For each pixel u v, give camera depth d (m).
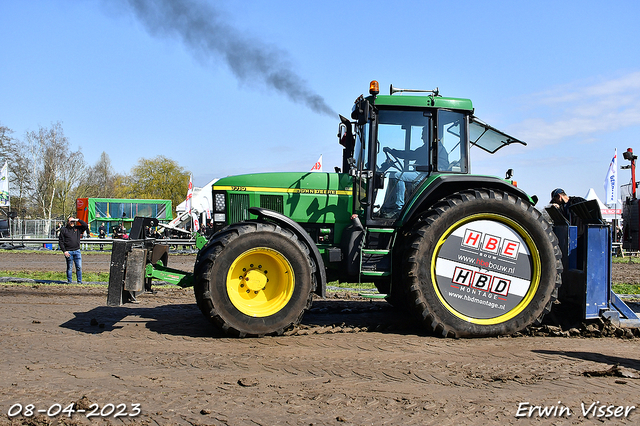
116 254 5.34
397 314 6.78
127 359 4.35
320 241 6.13
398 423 3.00
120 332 5.46
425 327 5.39
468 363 4.32
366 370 4.08
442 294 5.40
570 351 4.79
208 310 5.08
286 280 5.32
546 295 5.51
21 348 4.72
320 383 3.73
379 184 5.89
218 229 6.22
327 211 6.09
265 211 5.41
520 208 5.49
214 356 4.47
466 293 5.45
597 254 5.58
